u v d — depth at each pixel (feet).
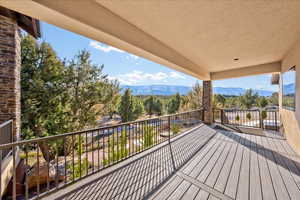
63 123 23.11
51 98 22.81
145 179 7.82
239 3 6.76
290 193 6.81
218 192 6.84
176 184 7.43
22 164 11.15
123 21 8.08
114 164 9.43
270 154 11.35
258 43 11.31
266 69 17.17
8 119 10.24
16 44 10.78
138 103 57.98
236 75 19.79
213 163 9.77
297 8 7.04
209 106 22.89
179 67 14.35
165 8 7.14
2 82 10.12
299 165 9.54
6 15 10.03
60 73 24.79
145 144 13.23
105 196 6.47
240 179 7.93
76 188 6.90
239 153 11.55
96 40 8.12
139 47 9.11
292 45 11.71
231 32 9.55
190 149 12.35
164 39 10.64
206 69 20.40
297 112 11.30
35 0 4.96
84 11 6.29
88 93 26.84
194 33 9.73
